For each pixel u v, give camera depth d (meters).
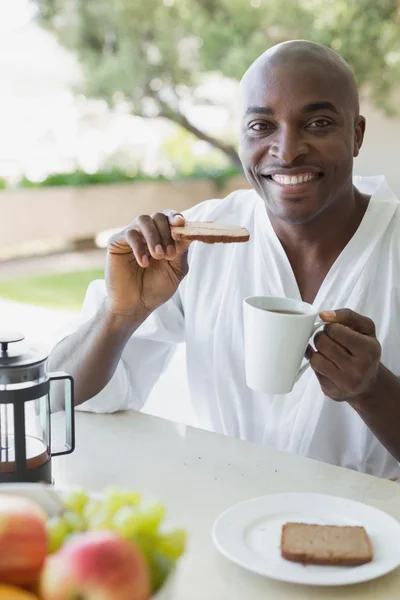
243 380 1.57
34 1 6.05
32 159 8.38
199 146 9.56
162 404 2.47
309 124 1.41
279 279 1.55
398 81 4.41
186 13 5.30
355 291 1.52
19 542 0.68
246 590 0.89
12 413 1.05
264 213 1.59
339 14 4.45
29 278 6.70
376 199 1.58
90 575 0.64
